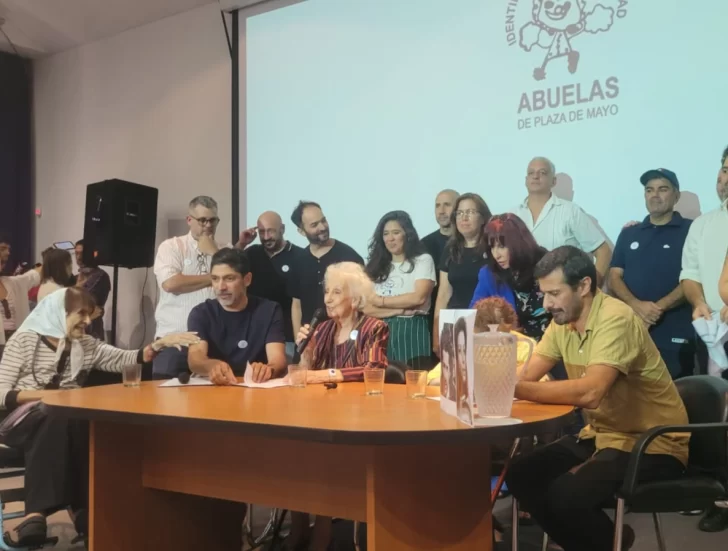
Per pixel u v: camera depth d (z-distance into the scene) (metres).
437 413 1.58
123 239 4.46
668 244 2.95
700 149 2.88
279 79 4.23
